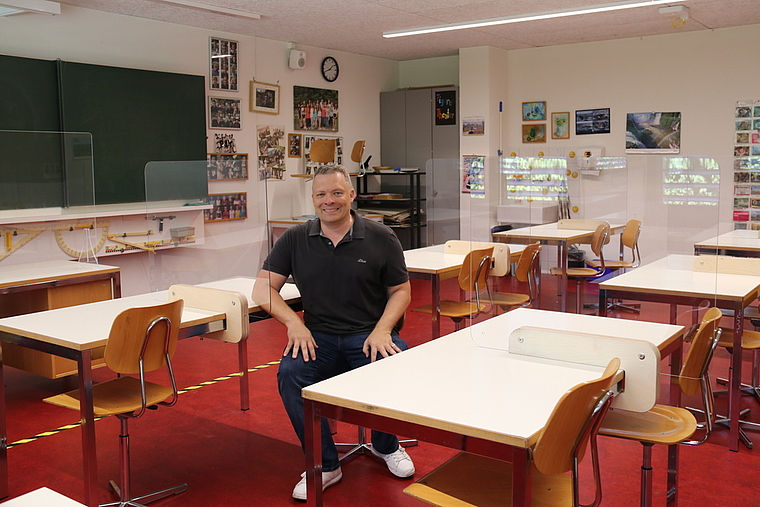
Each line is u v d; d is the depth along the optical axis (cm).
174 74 651
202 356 477
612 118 799
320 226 294
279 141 781
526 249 244
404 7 609
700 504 258
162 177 323
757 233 402
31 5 517
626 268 235
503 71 850
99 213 562
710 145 746
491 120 831
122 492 262
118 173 611
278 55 773
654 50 765
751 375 392
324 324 293
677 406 234
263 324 578
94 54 599
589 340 207
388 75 937
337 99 858
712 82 737
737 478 279
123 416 256
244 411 368
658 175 226
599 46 797
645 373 194
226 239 314
